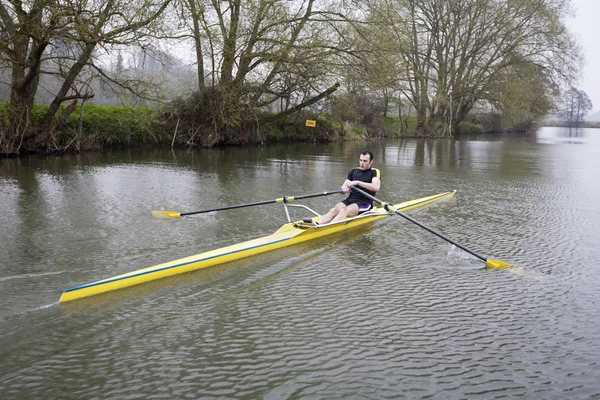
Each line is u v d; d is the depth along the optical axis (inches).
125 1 663.8
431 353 176.7
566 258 282.4
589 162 808.9
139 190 472.4
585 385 157.8
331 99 1056.2
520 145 1291.8
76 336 186.1
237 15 857.5
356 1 922.7
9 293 221.8
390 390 154.7
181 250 288.7
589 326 198.4
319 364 169.0
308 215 386.0
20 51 657.6
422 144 1267.2
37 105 816.3
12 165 628.4
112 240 305.4
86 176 549.6
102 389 154.5
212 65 885.2
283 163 727.1
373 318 204.1
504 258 282.0
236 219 368.2
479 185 542.9
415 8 1470.2
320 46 902.4
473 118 2053.4
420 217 382.3
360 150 1007.6
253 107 954.7
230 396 151.5
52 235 313.3
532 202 444.5
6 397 149.6
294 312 209.0
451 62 1534.2
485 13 1478.8
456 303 219.9
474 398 150.9
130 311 207.9
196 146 976.3
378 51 915.4
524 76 1544.0
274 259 277.4
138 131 909.8
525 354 176.4
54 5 574.9
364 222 360.2
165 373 163.5
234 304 216.7
